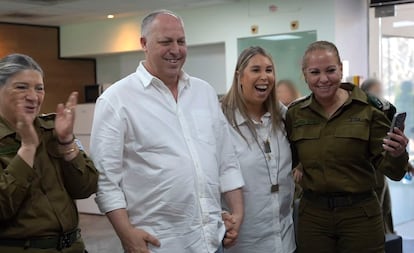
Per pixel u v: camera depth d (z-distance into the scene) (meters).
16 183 1.91
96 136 2.29
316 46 2.67
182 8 7.85
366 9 6.77
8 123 2.02
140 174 2.30
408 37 6.45
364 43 6.83
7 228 1.98
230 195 2.62
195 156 2.36
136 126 2.30
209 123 2.49
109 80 9.87
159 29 2.32
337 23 6.59
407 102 6.51
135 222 2.32
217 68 8.19
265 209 2.83
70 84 9.87
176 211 2.29
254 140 2.83
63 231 2.06
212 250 2.38
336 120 2.70
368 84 5.86
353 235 2.68
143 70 2.40
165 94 2.38
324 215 2.72
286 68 6.99
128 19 8.65
